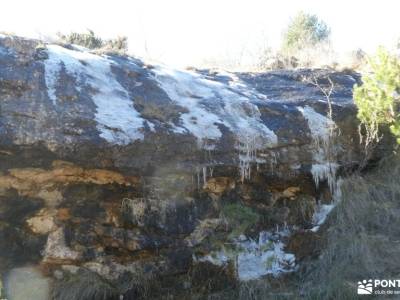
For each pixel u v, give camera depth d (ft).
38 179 17.15
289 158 21.53
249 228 20.79
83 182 17.88
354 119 23.39
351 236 21.06
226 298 19.44
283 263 20.84
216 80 25.39
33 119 16.34
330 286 19.06
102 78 19.39
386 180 23.81
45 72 17.80
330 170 22.56
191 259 19.54
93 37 28.50
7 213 17.31
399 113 22.04
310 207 22.08
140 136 18.07
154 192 18.92
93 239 18.34
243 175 20.39
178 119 19.76
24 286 18.20
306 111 22.82
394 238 21.13
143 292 18.95
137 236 18.71
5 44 17.89
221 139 20.06
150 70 21.76
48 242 17.88
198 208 19.84
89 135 16.96
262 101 22.80
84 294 18.12
